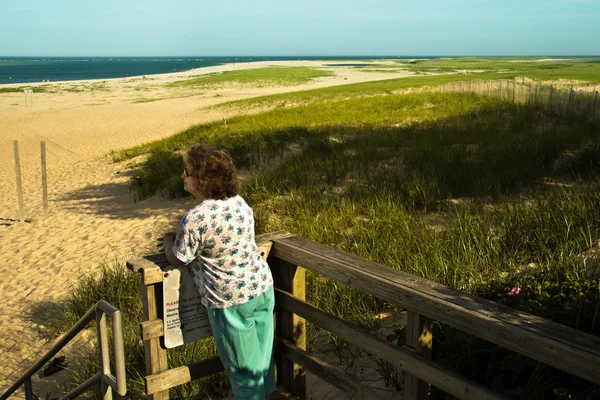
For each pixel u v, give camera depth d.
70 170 17.12
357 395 2.88
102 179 15.05
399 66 120.62
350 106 25.41
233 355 2.82
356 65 135.12
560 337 1.94
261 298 2.82
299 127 17.34
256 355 2.88
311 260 2.93
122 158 17.86
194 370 3.02
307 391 3.67
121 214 10.84
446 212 7.46
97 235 9.56
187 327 2.87
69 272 7.77
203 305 2.84
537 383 3.01
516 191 8.01
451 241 5.80
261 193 9.48
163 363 2.93
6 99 47.66
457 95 25.56
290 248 3.07
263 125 20.52
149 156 17.16
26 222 11.18
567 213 6.12
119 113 33.81
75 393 3.41
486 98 23.39
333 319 2.92
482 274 5.02
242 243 2.73
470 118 17.55
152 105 38.47
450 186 8.35
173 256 2.67
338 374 2.97
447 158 10.26
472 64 120.31
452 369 3.29
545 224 5.96
